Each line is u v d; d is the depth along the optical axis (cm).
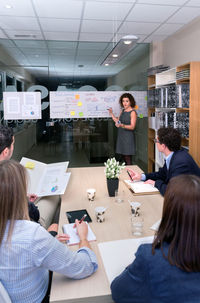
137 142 532
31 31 443
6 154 160
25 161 219
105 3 324
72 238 139
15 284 93
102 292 102
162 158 449
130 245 132
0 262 91
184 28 433
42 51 514
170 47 491
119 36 475
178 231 77
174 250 77
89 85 524
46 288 106
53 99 500
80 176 259
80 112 508
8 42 504
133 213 167
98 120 542
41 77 516
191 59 418
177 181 81
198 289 73
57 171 219
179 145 220
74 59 521
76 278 107
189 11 353
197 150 355
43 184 205
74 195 206
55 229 158
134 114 442
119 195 204
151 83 513
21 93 488
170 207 78
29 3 324
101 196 203
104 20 386
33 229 92
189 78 353
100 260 122
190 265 74
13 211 90
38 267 94
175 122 383
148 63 539
